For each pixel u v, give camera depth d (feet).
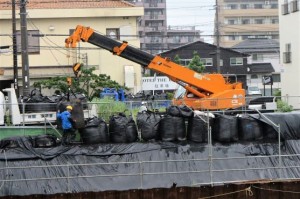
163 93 203.00
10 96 97.30
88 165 81.35
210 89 115.44
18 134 89.86
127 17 236.63
